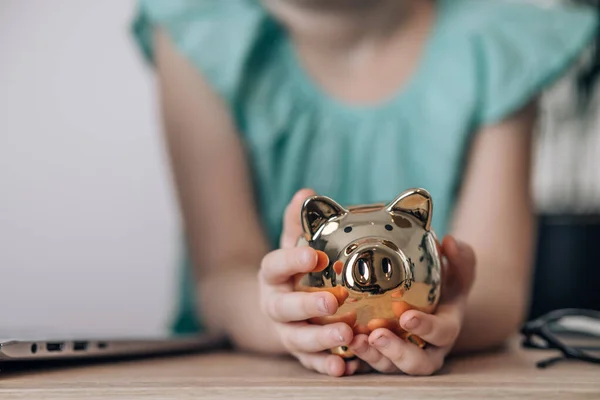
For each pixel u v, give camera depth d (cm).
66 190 126
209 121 90
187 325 107
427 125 94
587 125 114
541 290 112
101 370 47
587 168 114
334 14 95
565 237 112
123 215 126
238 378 43
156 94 125
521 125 91
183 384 41
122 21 127
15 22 126
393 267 42
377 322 43
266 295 47
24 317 124
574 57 94
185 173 89
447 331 44
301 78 97
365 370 45
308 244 44
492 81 91
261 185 93
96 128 126
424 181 93
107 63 127
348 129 96
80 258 126
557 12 99
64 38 127
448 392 38
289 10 96
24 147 126
